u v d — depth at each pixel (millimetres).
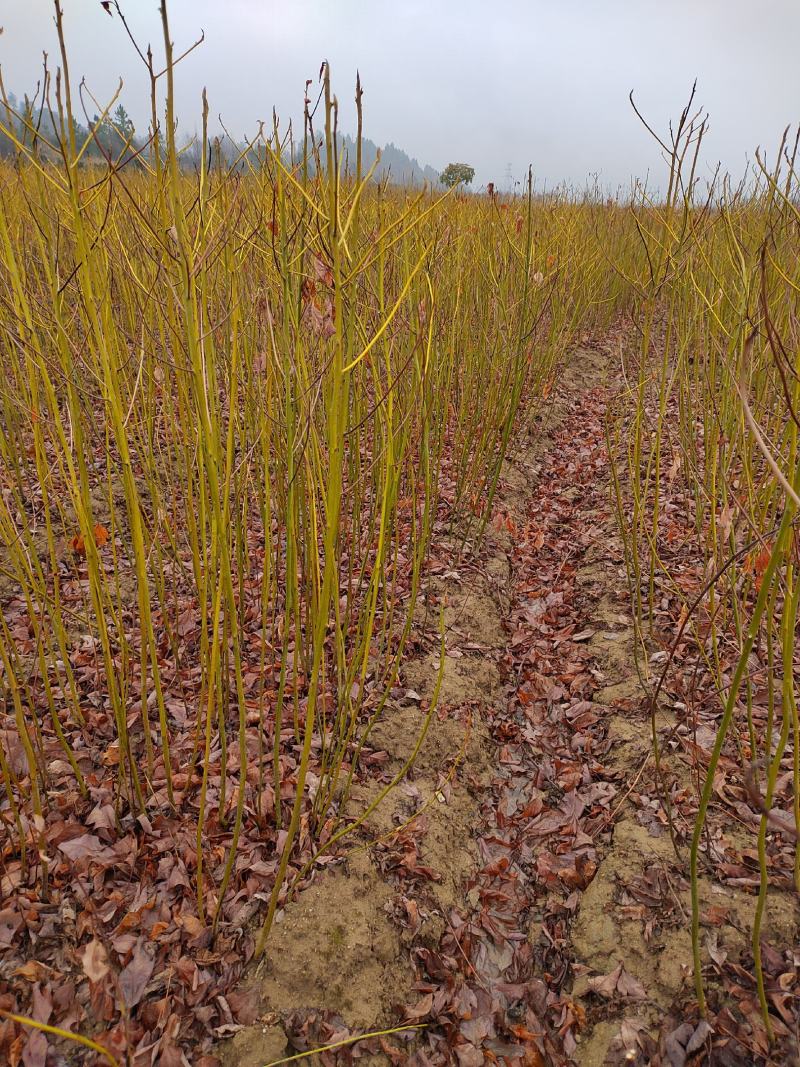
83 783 2023
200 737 2363
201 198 1583
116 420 1569
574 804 2467
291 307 1819
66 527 2658
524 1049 1771
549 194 7371
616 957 1931
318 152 1720
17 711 1725
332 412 1471
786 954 1790
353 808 2254
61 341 1652
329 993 1774
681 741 2506
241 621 2248
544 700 2988
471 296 4242
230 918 1866
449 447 4629
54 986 1632
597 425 5805
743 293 2568
